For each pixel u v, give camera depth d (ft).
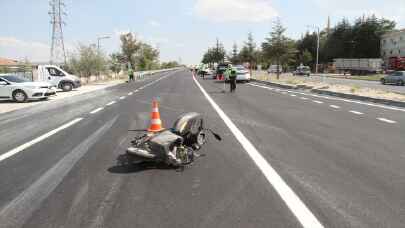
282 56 147.64
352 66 221.46
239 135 31.24
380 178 19.63
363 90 76.59
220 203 16.17
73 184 18.88
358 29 285.23
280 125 36.37
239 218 14.61
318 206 15.81
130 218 14.73
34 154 25.40
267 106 53.11
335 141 28.84
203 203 16.19
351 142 28.48
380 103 57.26
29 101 67.72
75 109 52.21
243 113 45.39
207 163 22.50
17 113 49.60
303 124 36.94
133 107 53.06
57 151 26.13
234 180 19.26
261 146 27.07
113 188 18.21
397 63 195.93
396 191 17.66
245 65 241.55
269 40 147.33
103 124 37.81
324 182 18.95
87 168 21.68
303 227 13.82
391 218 14.64
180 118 24.18
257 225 13.98
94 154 25.02
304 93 78.23
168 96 71.46
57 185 18.76
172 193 17.43
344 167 21.66
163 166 21.86
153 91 86.22
